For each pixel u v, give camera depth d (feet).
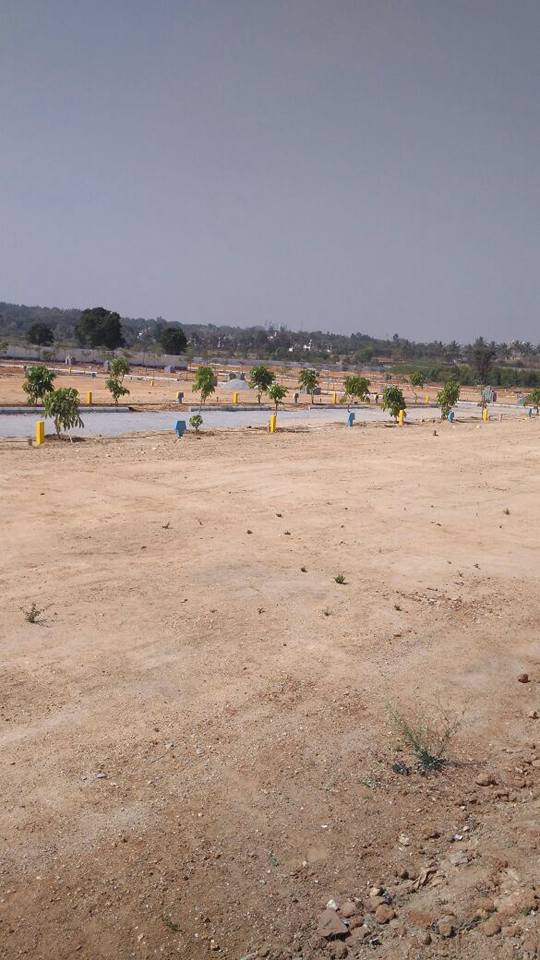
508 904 14.66
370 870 15.67
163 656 26.61
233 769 19.30
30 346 345.10
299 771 19.35
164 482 62.39
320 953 13.43
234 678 25.00
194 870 15.40
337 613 32.22
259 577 37.04
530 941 13.71
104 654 26.53
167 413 132.16
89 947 13.38
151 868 15.42
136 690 23.76
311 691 24.25
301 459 81.66
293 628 30.07
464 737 21.68
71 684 24.00
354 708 23.16
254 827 16.90
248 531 46.65
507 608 34.06
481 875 15.58
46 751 19.85
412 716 22.81
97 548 40.96
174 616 30.78
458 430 130.31
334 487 64.80
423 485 68.39
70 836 16.38
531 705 24.12
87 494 55.42
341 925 14.01
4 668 24.99
